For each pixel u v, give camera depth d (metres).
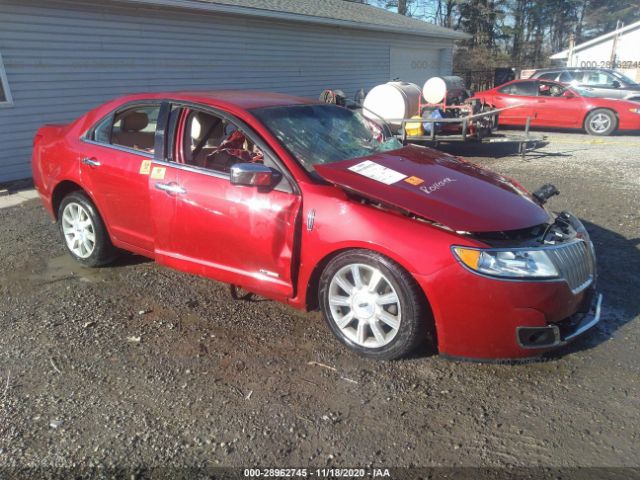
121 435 2.64
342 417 2.77
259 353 3.38
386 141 4.41
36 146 5.03
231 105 3.80
